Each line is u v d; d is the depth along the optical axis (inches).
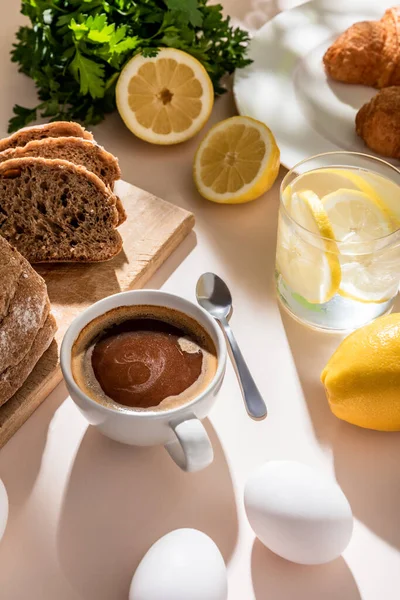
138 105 27.4
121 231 24.6
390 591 17.9
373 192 22.8
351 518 17.7
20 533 18.7
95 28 26.0
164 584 16.6
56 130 24.5
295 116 28.2
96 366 19.6
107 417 18.4
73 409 21.0
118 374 19.3
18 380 20.3
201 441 17.8
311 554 17.4
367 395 19.2
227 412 20.9
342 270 20.9
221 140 26.0
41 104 28.2
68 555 18.3
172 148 28.2
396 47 28.7
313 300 22.0
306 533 17.3
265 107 28.5
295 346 22.4
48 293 23.0
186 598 16.4
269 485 17.8
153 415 18.1
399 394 19.0
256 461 19.9
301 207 21.8
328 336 22.6
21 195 23.2
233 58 29.5
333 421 20.7
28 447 20.2
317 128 27.9
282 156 26.5
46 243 23.7
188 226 25.1
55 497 19.3
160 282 24.0
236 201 25.6
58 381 21.5
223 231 25.5
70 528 18.8
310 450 20.1
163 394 19.0
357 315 22.2
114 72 28.0
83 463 19.9
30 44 28.9
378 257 20.8
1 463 19.9
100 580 18.0
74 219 23.5
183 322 20.3
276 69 29.9
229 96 30.2
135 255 24.0
